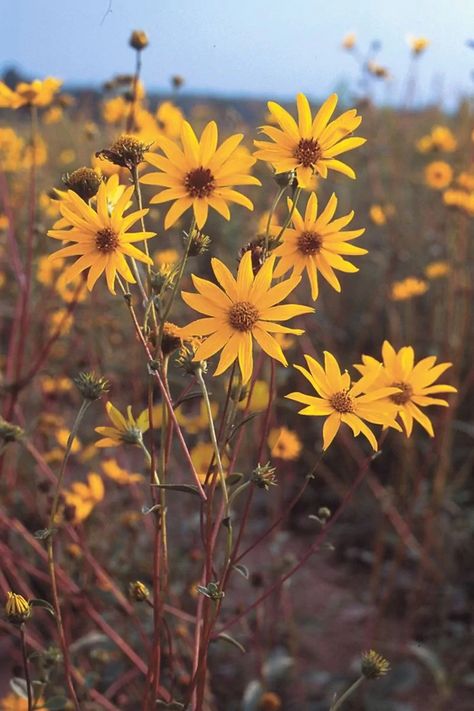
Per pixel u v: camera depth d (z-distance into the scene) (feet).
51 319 4.61
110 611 3.42
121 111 4.05
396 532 4.44
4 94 3.48
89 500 3.09
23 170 5.14
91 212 2.07
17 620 2.16
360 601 4.19
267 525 4.69
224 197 2.18
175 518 4.46
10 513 3.62
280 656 3.61
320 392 2.14
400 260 5.88
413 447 4.69
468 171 4.69
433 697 3.63
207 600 2.14
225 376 3.57
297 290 5.66
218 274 2.04
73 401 4.96
